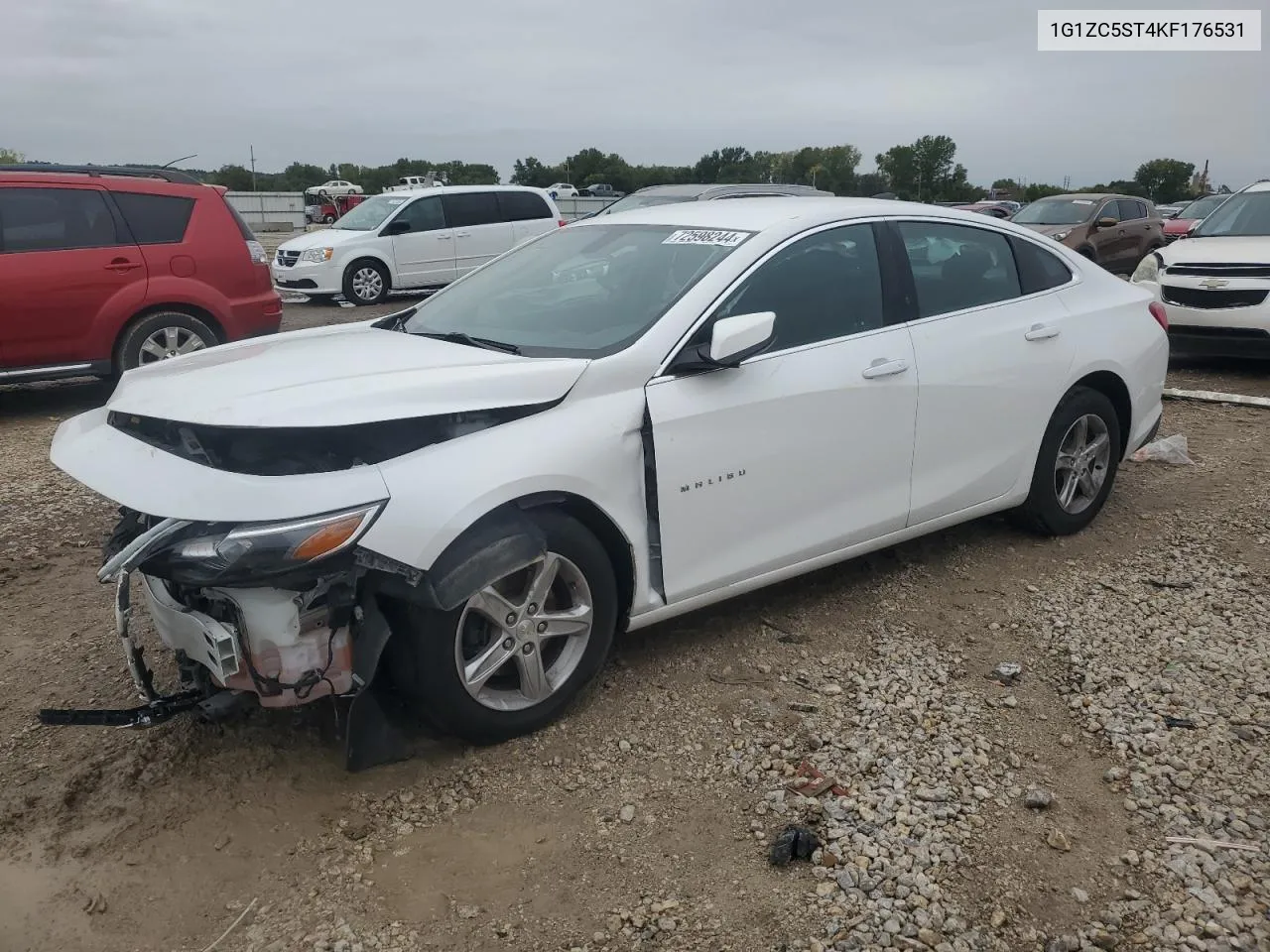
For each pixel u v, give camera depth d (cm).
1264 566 470
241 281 877
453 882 270
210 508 269
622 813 296
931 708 351
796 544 387
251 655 285
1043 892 264
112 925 255
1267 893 262
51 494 592
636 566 345
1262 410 782
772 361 372
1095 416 498
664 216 436
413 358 342
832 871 271
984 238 464
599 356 343
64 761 319
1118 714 345
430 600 290
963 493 445
